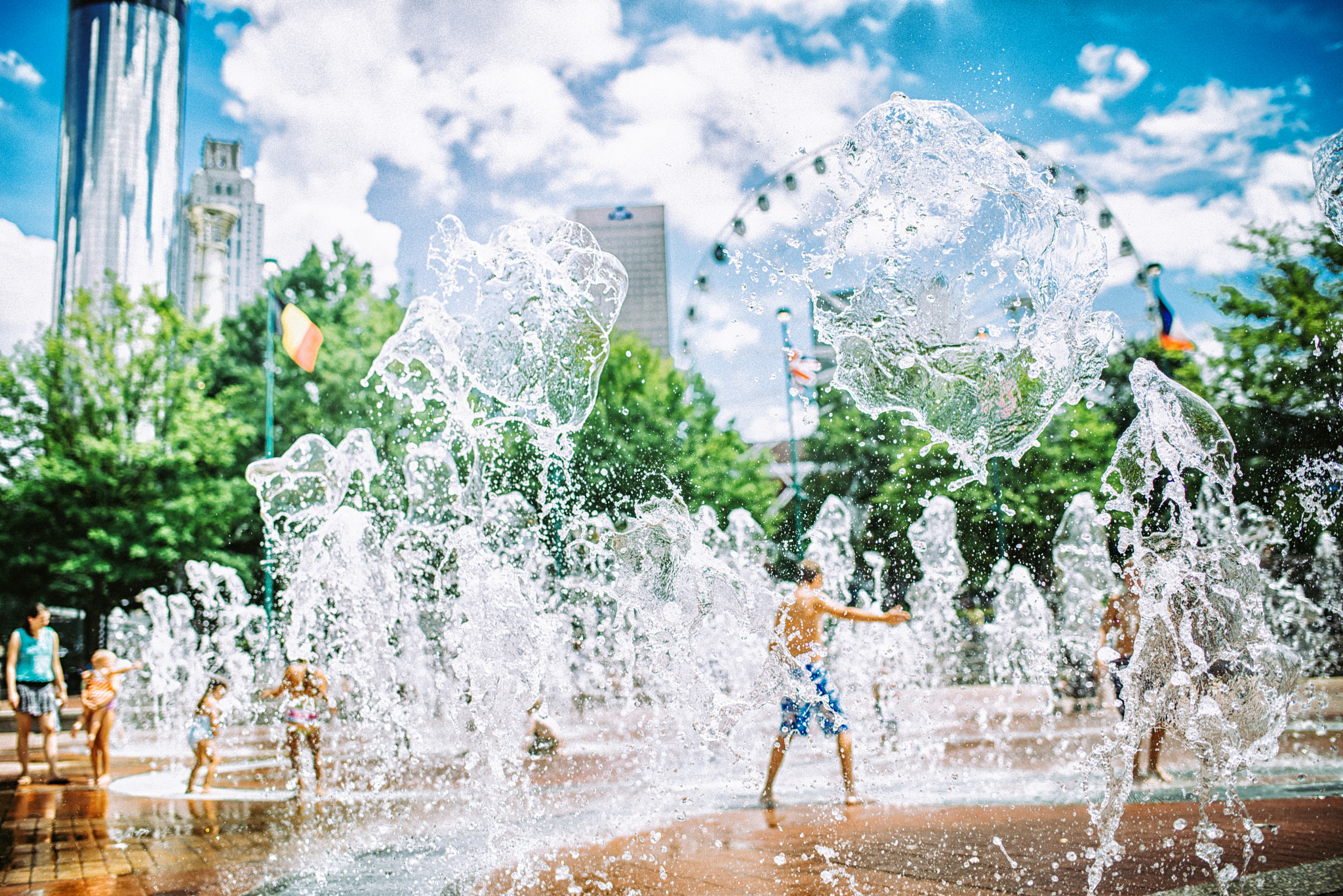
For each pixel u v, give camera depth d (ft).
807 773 23.24
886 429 80.84
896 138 15.10
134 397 79.20
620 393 88.69
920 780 21.12
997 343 15.07
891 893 11.06
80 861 15.87
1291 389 60.34
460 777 27.17
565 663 45.21
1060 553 41.50
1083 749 26.53
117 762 35.09
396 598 27.20
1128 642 20.26
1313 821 14.37
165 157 350.43
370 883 13.20
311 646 27.37
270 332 82.07
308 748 26.63
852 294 15.58
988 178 14.90
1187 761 22.77
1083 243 14.61
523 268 17.57
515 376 17.61
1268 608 34.04
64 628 99.09
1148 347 69.51
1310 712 31.58
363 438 27.14
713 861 13.29
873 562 75.51
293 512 27.07
